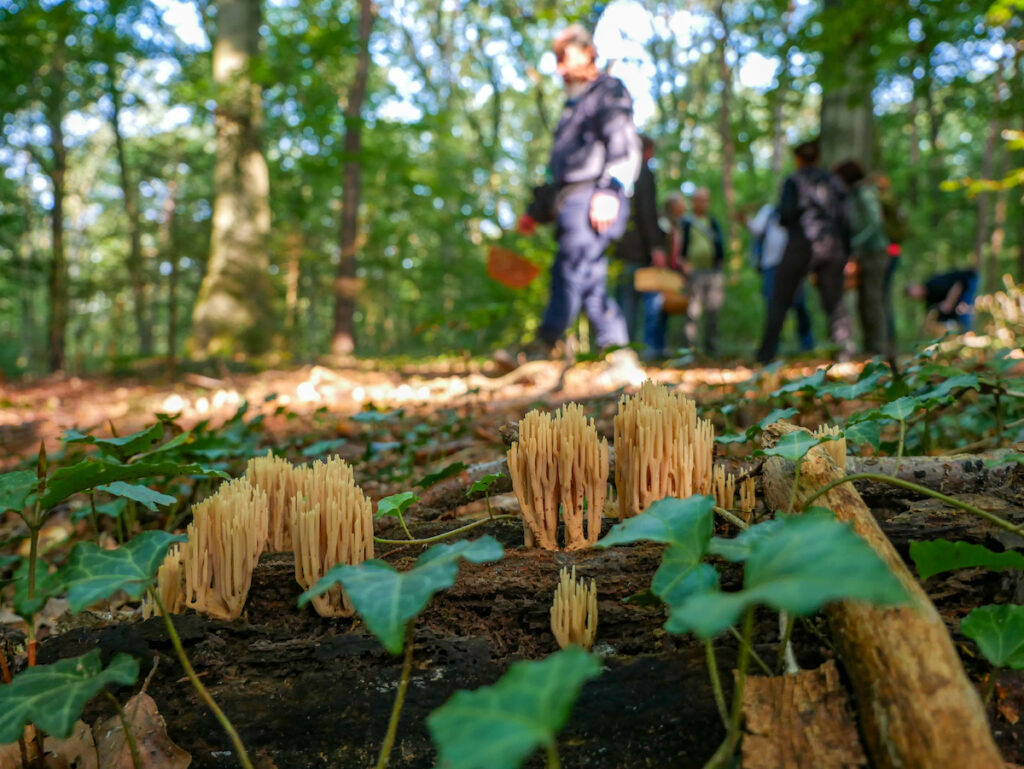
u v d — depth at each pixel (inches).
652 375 247.6
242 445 139.1
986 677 56.0
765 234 347.3
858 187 319.6
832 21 293.6
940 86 410.6
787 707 49.4
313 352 683.4
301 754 60.7
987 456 76.4
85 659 51.6
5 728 46.1
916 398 83.0
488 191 846.5
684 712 56.6
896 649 45.0
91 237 1111.0
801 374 210.5
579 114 199.6
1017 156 733.9
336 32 510.6
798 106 618.8
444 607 66.0
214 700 62.2
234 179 516.4
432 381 297.4
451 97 959.6
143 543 56.1
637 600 58.2
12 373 626.2
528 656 62.7
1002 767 38.9
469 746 32.1
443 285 708.7
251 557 65.5
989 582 62.6
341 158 565.6
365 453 142.1
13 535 133.3
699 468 66.2
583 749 57.1
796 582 33.4
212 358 449.4
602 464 67.6
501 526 77.7
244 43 527.2
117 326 488.7
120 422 240.8
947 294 369.7
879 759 43.3
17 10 467.5
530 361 332.2
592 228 201.0
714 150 1093.8
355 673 62.2
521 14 484.1
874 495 73.9
